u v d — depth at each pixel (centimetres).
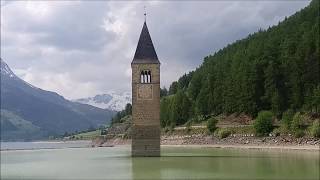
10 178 7719
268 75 19938
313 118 17000
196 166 8581
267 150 14100
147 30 12519
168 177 6931
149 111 12000
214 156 11456
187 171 7712
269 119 17375
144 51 12288
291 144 15525
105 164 10138
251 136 17775
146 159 11038
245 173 6981
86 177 7369
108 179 6975
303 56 18912
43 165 10838
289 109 17888
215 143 19238
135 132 11962
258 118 17488
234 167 8050
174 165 8981
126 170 8331
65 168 9531
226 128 19600
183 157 11375
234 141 18275
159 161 10188
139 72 12119
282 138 16212
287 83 19400
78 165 10306
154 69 12138
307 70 18612
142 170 8206
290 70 19362
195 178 6644
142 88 12062
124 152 17650
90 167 9481
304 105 17988
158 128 11950
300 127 16275
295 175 6444
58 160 12912
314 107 17325
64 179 7175
